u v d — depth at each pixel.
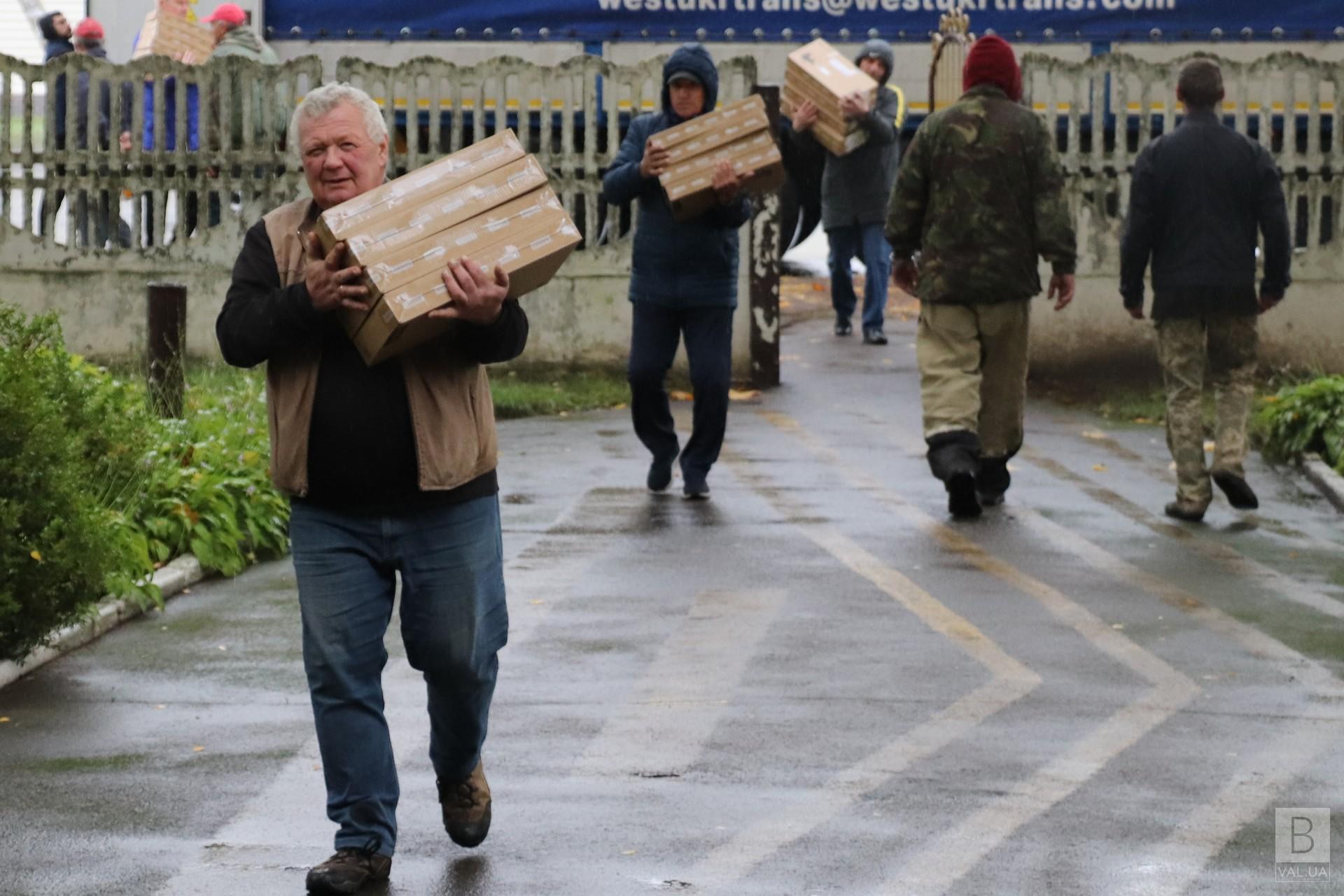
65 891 7.09
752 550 13.61
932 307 14.92
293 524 7.29
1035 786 8.34
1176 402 15.06
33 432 10.32
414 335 6.94
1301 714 9.55
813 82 23.03
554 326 22.31
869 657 10.67
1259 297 15.45
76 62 22.73
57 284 22.75
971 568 13.06
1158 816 7.95
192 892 7.09
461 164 7.09
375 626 7.23
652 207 15.13
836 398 20.94
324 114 7.22
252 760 8.78
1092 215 21.92
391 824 7.20
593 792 8.28
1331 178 21.84
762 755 8.81
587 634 11.17
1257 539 14.30
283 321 6.94
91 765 8.68
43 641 10.32
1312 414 17.50
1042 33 23.80
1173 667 10.47
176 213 22.70
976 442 14.86
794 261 31.48
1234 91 22.56
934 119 14.92
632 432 19.22
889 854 7.47
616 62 23.62
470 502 7.30
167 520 12.87
